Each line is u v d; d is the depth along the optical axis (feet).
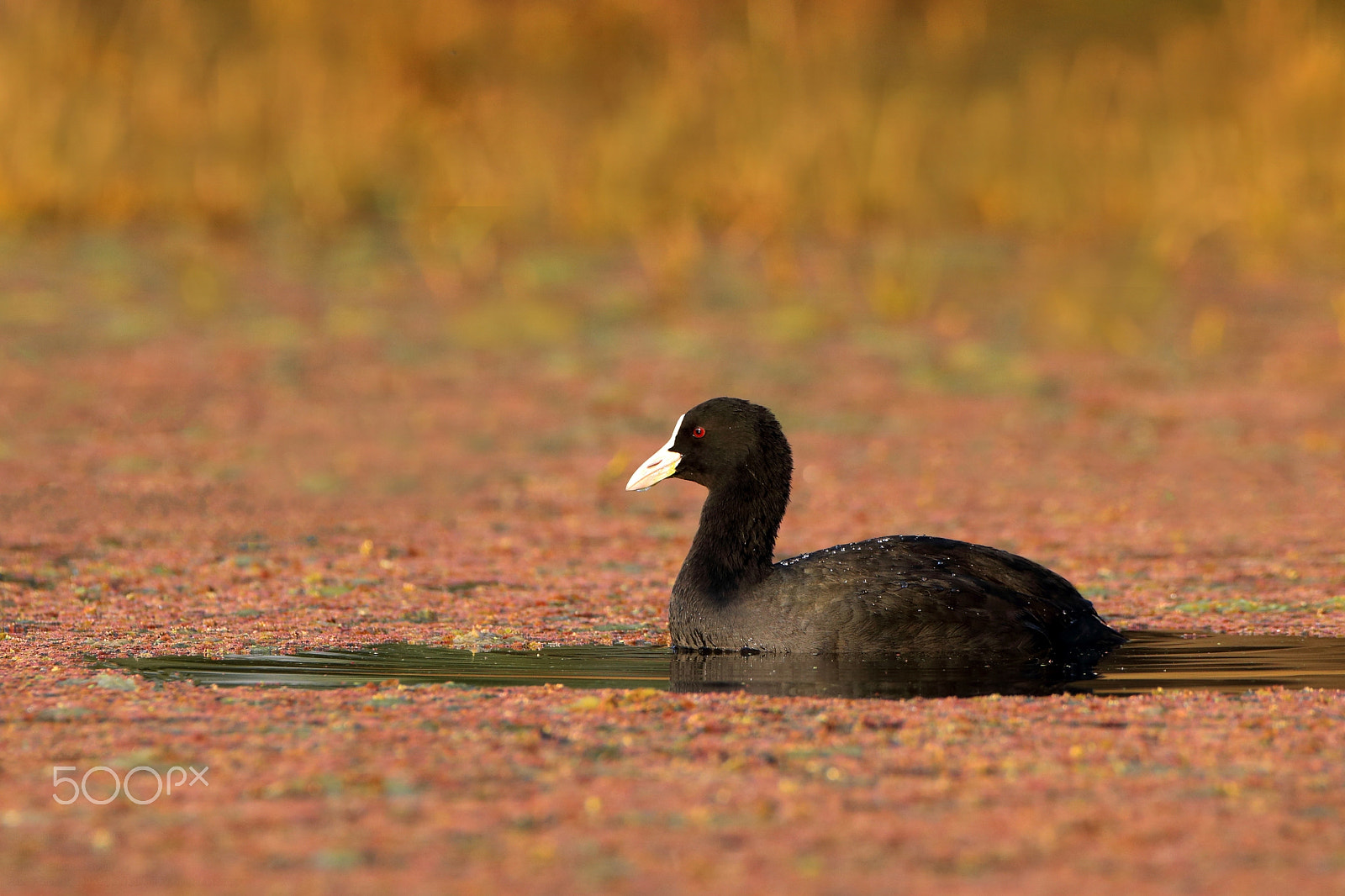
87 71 98.27
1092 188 99.71
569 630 37.73
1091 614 36.22
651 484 37.06
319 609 39.78
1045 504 53.06
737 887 21.34
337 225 96.32
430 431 62.49
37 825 23.65
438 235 94.38
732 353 74.33
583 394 67.97
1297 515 51.21
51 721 28.94
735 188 96.68
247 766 26.23
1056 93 103.76
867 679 32.63
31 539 47.65
